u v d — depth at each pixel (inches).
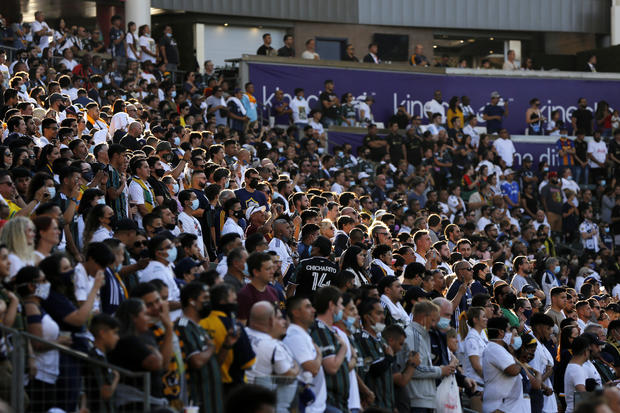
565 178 3201.3
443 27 3978.8
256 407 596.1
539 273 2217.0
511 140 3351.4
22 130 1670.8
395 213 2239.2
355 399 1118.4
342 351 1074.7
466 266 1577.3
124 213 1435.8
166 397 922.1
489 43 4200.3
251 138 2637.8
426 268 1615.4
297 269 1336.1
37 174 1273.4
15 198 1296.8
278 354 984.3
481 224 2726.4
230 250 1286.9
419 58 3693.4
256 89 3248.0
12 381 881.5
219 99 2896.2
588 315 1806.1
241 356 972.6
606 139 3489.2
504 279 1796.3
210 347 949.8
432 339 1279.5
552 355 1609.3
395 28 3939.5
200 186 1608.0
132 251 1221.1
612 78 3641.7
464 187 2945.4
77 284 987.9
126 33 3137.3
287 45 3435.0
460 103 3437.5
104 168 1435.8
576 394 1439.5
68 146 1674.5
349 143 3191.4
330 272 1333.7
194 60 3415.4
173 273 1145.4
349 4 3860.7
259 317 1003.3
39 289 925.2
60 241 1244.5
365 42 3902.6
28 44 2822.3
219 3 3654.0
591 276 2304.4
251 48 3794.3
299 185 2445.9
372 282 1448.1
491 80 3526.1
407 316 1325.0
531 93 3567.9
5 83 2278.5
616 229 3051.2
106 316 897.5
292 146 2783.0
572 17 4097.0
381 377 1179.9
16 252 984.9
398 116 3257.9
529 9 4057.6
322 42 3858.3
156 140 1914.4
